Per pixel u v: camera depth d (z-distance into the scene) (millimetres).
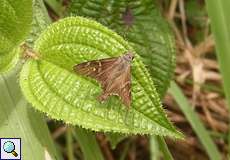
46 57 156
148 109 142
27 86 151
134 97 142
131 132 141
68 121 143
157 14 201
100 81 143
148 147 302
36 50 157
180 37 315
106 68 143
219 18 220
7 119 174
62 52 154
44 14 183
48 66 155
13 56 154
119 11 195
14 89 177
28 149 176
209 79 318
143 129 141
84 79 151
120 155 294
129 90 140
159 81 203
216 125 313
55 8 241
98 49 152
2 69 153
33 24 176
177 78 313
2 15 151
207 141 260
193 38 323
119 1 193
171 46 203
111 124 142
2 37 153
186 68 317
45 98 148
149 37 200
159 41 201
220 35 223
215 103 316
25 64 156
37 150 177
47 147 179
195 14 315
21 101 177
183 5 309
